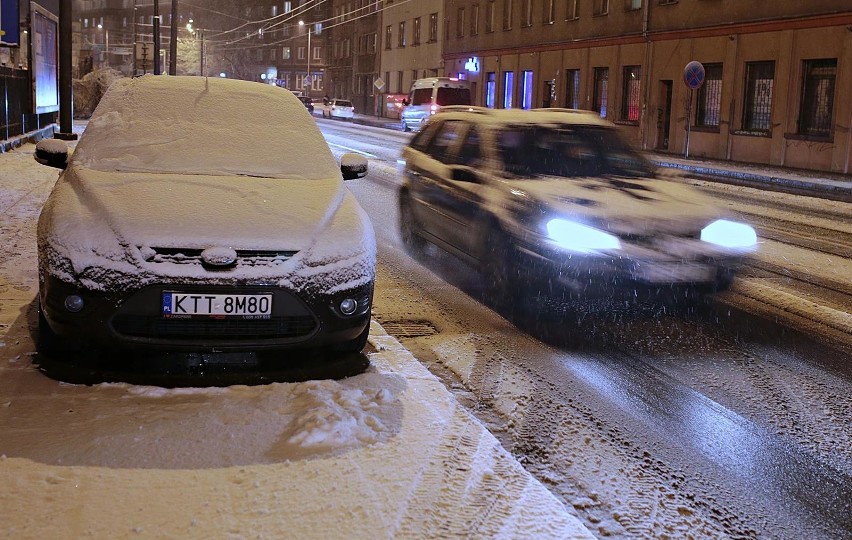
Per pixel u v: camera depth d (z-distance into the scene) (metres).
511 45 46.03
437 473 3.90
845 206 16.80
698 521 3.90
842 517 4.01
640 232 6.97
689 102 29.31
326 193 5.59
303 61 102.62
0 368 4.99
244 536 3.26
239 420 4.34
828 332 7.14
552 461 4.46
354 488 3.71
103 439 4.06
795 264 10.19
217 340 4.78
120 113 6.22
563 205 7.14
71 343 5.12
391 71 66.69
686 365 6.16
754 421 5.14
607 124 9.07
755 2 28.55
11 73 21.31
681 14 32.12
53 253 4.79
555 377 5.79
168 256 4.76
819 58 26.11
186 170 5.76
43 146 5.99
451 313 7.37
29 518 3.32
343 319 5.00
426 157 9.77
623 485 4.22
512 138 8.49
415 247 10.06
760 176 23.34
